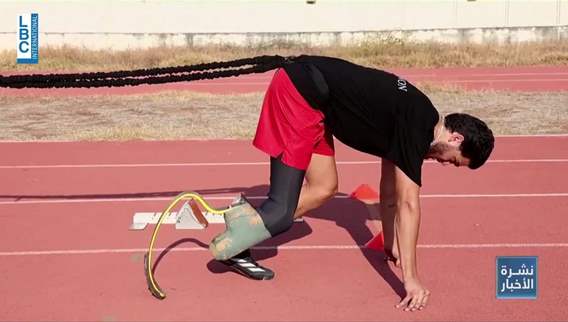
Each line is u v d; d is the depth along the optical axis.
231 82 20.88
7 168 10.38
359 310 5.56
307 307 5.62
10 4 27.17
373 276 6.23
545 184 9.26
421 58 24.62
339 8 28.61
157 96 17.50
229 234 5.86
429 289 5.94
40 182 9.57
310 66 5.58
